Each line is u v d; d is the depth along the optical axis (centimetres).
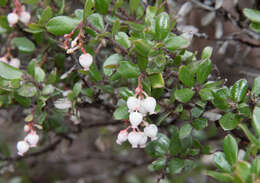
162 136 22
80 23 19
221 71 24
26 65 28
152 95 20
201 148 23
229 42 32
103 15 20
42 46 29
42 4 25
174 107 21
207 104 20
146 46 17
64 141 33
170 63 20
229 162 17
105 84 25
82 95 25
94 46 26
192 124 20
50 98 24
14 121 35
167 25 18
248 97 19
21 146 22
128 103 18
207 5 29
